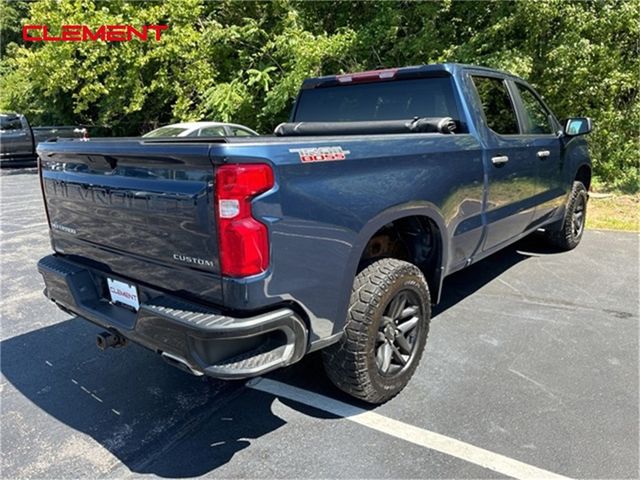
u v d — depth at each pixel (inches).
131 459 91.0
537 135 164.4
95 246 100.0
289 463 88.5
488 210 135.8
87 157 94.5
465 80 131.0
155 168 82.0
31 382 119.0
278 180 76.5
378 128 126.3
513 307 155.6
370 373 98.6
